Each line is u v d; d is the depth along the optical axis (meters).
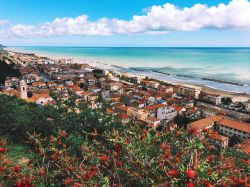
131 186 6.17
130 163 6.28
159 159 5.82
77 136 15.30
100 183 5.50
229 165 5.67
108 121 20.05
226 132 55.31
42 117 18.94
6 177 6.86
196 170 4.32
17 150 12.66
